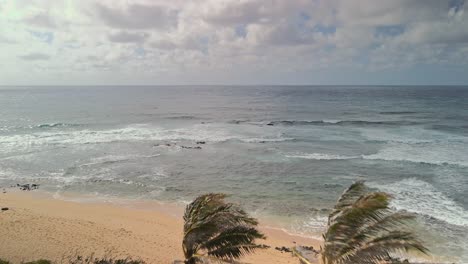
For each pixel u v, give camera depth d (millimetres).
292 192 21531
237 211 9539
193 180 23891
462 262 13086
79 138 37531
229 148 33438
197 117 60406
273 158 29516
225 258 9227
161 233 16250
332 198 20500
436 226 16062
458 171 25031
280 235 16047
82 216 17797
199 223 9125
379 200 6922
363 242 6910
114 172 25312
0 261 12648
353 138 38844
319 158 29297
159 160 28734
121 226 16797
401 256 13023
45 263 12141
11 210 18156
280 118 59250
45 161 27734
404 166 26547
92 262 13219
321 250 8023
